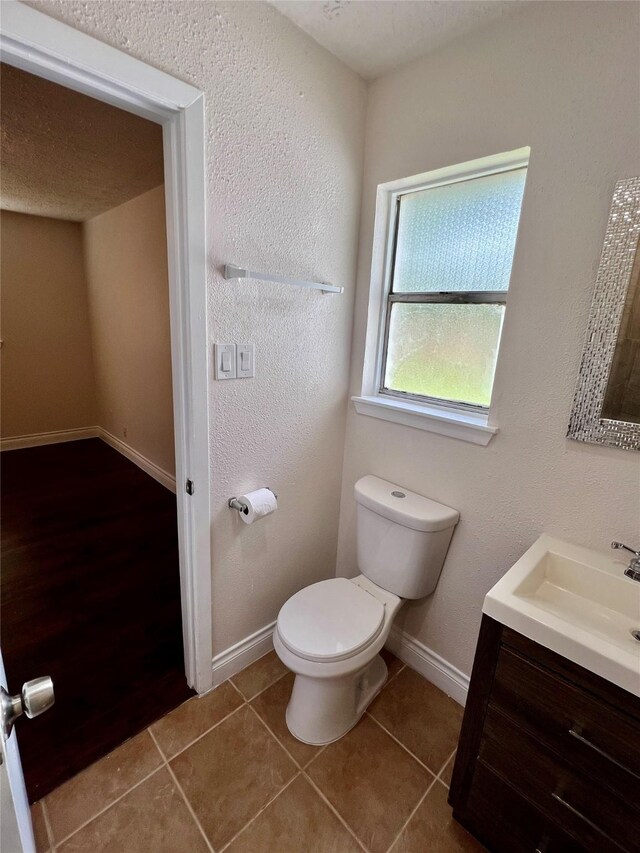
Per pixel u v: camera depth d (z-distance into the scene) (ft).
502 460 4.55
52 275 13.14
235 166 3.98
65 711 4.93
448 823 4.05
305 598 5.09
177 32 3.33
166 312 9.73
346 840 3.89
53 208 11.05
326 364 5.55
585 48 3.49
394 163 4.93
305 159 4.56
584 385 3.85
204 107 3.61
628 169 3.42
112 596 6.91
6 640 5.92
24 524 9.06
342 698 4.72
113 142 6.55
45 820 3.90
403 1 3.77
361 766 4.53
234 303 4.32
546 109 3.76
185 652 5.24
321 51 4.39
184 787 4.24
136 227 10.09
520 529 4.55
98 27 2.95
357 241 5.44
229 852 3.76
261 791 4.24
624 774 2.84
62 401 14.23
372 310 5.62
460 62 4.23
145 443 11.88
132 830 3.87
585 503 4.05
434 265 5.19
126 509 9.87
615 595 3.67
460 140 4.35
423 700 5.39
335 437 6.04
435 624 5.56
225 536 4.98
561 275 3.88
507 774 3.50
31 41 2.71
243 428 4.79
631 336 3.56
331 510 6.41
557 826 3.28
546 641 3.04
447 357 5.21
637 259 3.45
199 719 4.94
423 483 5.34
